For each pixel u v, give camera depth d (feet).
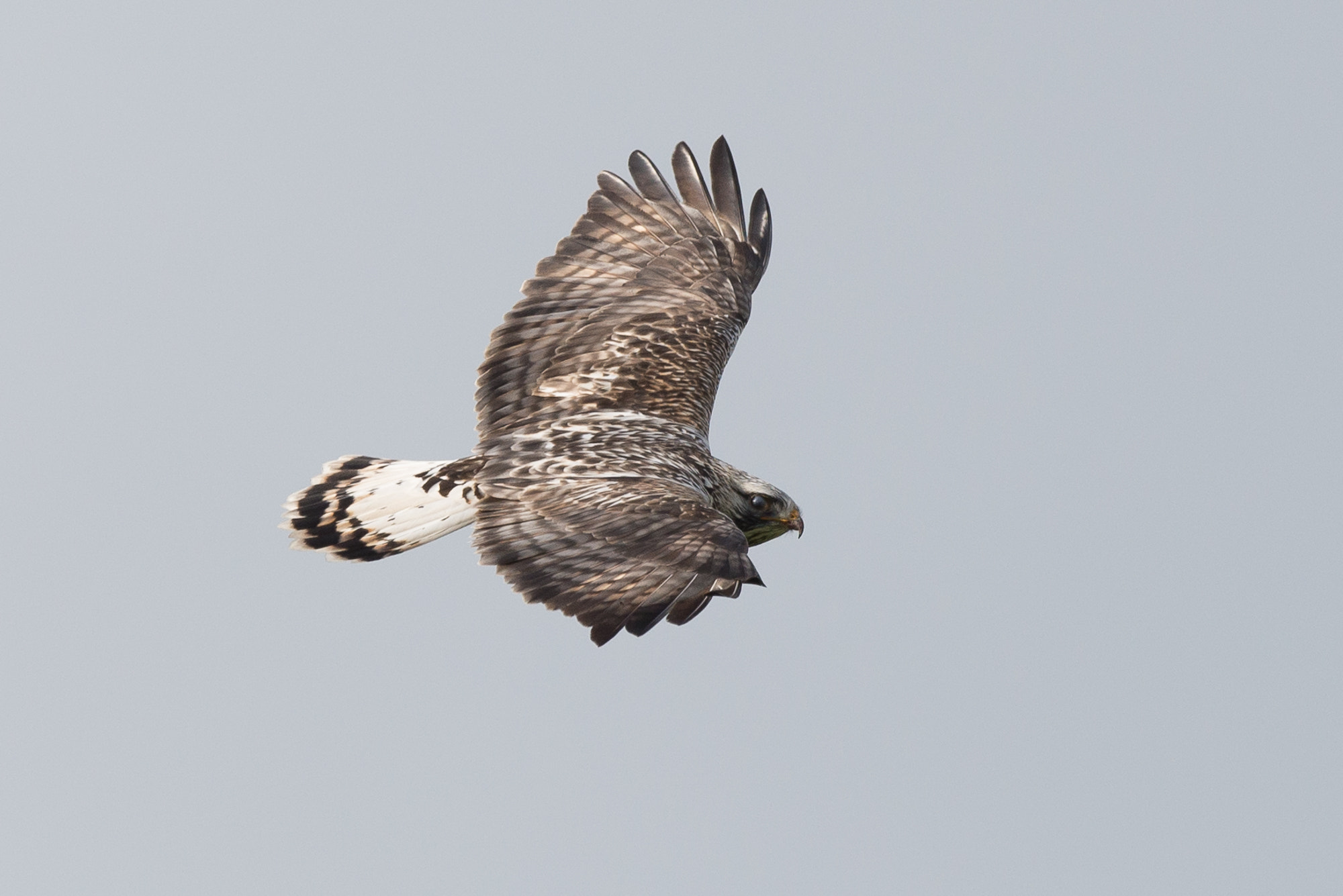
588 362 49.06
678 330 50.39
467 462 45.62
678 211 54.34
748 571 37.63
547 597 38.01
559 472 42.19
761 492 46.52
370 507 46.06
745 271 54.54
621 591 37.70
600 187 53.93
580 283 51.62
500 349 49.62
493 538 40.06
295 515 46.44
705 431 47.32
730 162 56.03
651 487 41.01
